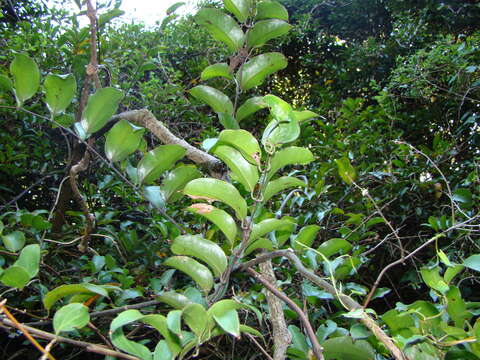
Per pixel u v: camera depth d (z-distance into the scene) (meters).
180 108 1.76
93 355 0.90
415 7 2.49
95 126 0.54
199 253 0.48
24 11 1.74
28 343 0.79
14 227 0.81
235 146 0.44
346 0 3.04
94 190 1.08
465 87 1.66
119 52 1.47
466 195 0.89
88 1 0.57
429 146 2.21
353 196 1.33
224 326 0.40
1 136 1.17
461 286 1.08
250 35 0.55
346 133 1.86
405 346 0.40
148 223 1.13
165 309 0.72
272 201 1.13
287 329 0.53
